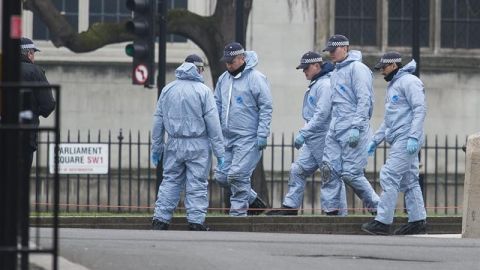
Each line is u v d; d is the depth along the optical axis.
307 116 48.25
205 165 42.94
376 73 76.12
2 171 21.41
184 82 43.06
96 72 74.31
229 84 46.50
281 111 75.00
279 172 74.62
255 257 28.84
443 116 76.81
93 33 64.06
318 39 75.69
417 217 43.53
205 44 64.75
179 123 42.81
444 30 77.69
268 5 75.19
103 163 56.56
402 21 77.31
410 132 43.06
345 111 45.06
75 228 39.91
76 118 74.12
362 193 45.66
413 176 43.47
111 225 43.16
